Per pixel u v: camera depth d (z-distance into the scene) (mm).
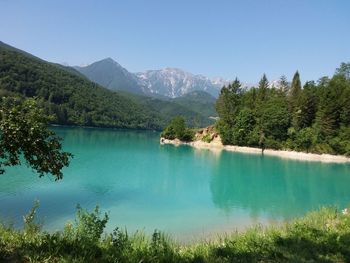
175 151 100875
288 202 39562
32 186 38094
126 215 30484
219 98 149000
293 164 80562
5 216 26750
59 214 28578
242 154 101562
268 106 118750
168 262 11047
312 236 15047
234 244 14078
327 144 101625
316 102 112562
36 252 9625
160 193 41188
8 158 9750
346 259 12008
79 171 52875
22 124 9445
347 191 48312
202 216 31266
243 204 37562
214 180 53719
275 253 12281
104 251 10742
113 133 185250
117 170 57031
